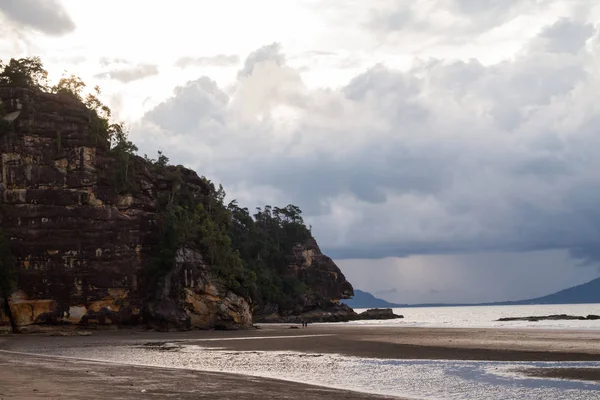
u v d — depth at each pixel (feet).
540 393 92.99
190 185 399.44
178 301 335.88
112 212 333.42
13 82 341.21
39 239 313.94
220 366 132.67
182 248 347.97
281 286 624.18
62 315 311.68
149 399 77.15
